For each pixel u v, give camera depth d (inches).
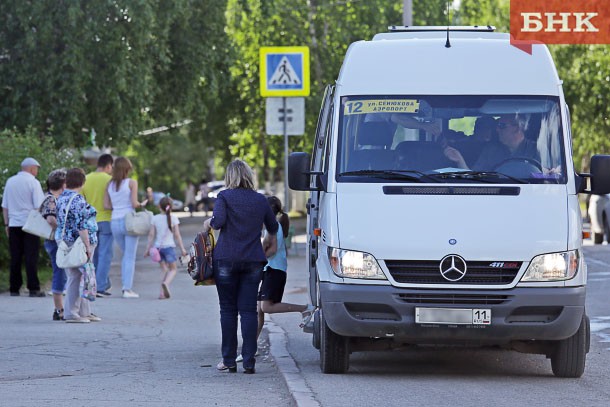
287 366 1084.5
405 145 1060.5
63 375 1053.2
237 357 1168.2
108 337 1323.8
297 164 1063.0
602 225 2977.4
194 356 1190.9
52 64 2930.6
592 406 901.2
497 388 988.6
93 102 3024.1
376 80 1092.5
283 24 4045.3
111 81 2970.0
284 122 2210.9
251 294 1080.2
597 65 4301.2
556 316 996.6
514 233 999.0
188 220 5575.8
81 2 2906.0
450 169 1044.5
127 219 1804.9
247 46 4101.9
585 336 1047.6
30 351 1198.9
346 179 1047.0
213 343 1290.6
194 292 1936.5
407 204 1021.8
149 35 2952.8
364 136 1066.7
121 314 1574.8
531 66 1101.1
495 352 1244.5
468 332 992.2
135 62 3051.2
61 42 2962.6
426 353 1236.5
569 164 1051.3
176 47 3390.7
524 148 1056.8
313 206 1157.7
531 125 1067.9
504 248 992.2
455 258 991.0
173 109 3550.7
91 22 2891.2
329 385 994.7
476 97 1080.8
